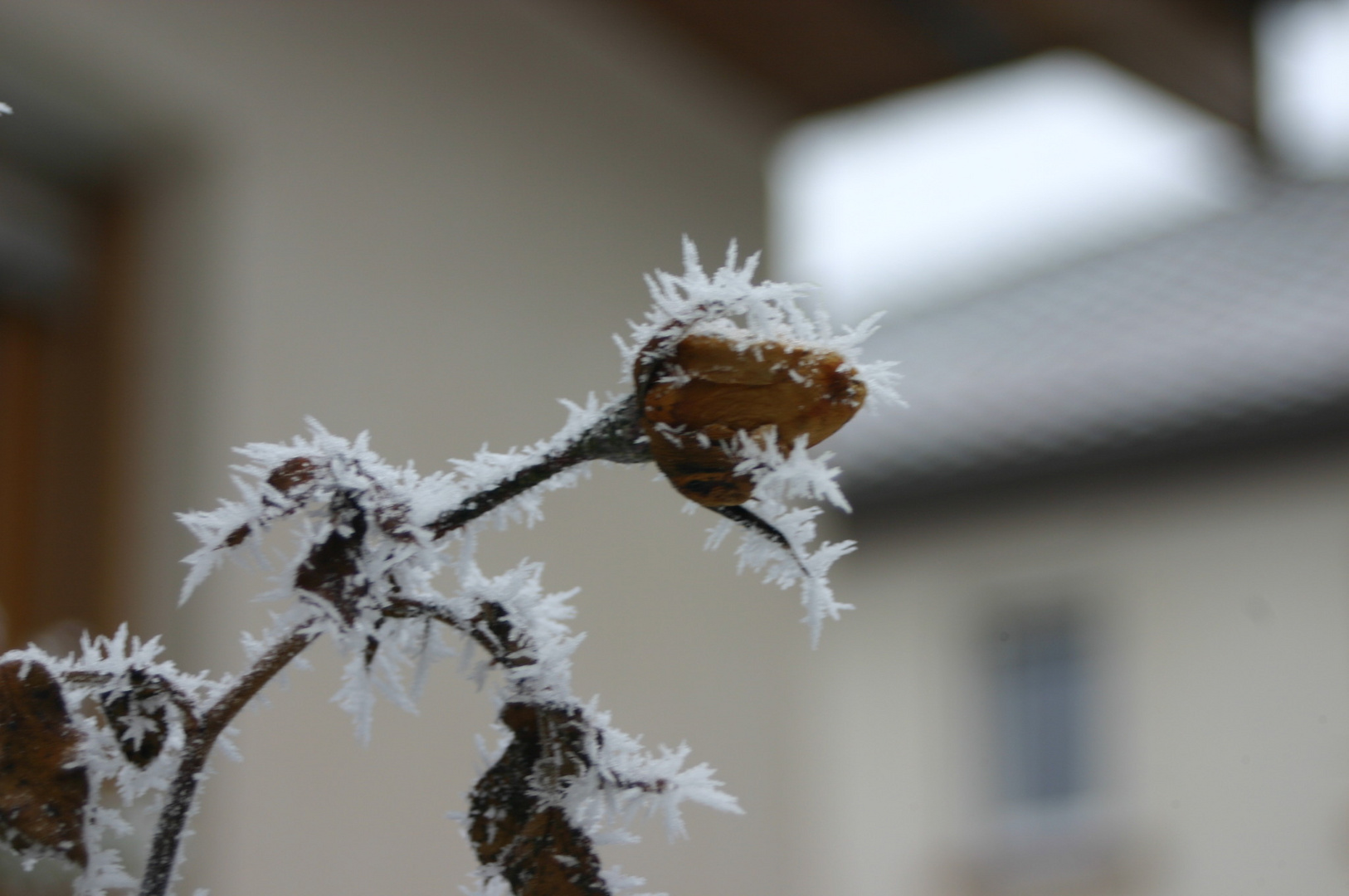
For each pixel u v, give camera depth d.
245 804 1.49
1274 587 4.30
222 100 1.65
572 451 0.49
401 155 1.82
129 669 0.50
